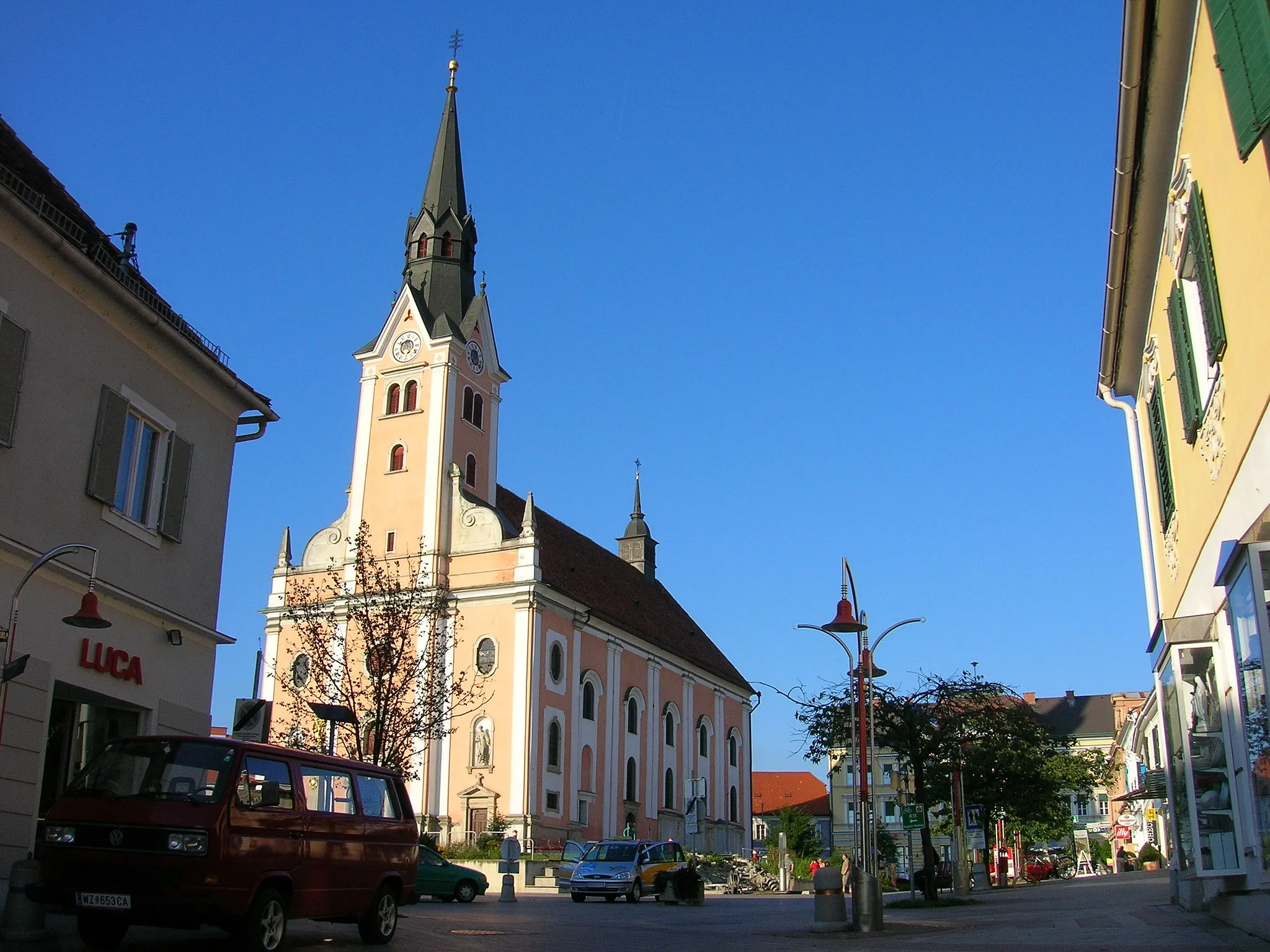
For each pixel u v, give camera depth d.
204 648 23.09
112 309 20.19
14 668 15.41
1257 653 12.11
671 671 78.94
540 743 61.03
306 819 14.92
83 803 13.62
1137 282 18.70
